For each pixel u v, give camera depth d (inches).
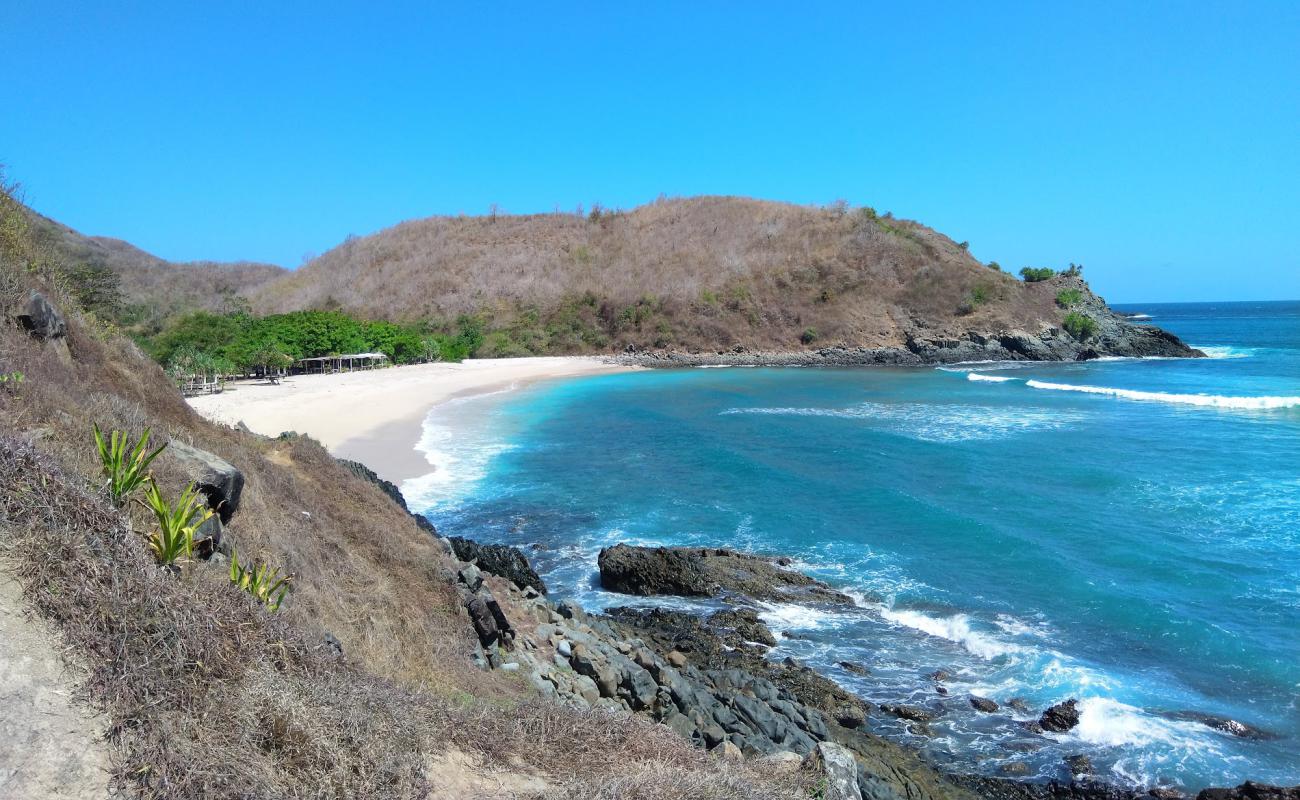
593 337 3095.5
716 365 2802.7
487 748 210.5
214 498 271.7
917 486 917.8
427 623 330.3
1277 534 718.5
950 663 502.0
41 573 160.4
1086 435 1240.2
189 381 1462.8
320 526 365.7
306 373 2123.5
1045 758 402.6
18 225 377.7
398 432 1225.4
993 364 2746.1
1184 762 392.8
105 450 219.9
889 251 3326.8
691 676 449.7
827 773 266.5
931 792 377.1
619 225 3939.5
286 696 171.6
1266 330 4389.8
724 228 3718.0
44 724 139.9
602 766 222.8
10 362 267.3
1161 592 593.9
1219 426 1306.6
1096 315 3043.8
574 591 622.5
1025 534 730.8
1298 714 432.1
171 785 140.6
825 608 587.2
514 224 4116.6
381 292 3491.6
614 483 940.0
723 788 211.6
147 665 156.8
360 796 163.0
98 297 874.1
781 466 1025.5
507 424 1375.5
